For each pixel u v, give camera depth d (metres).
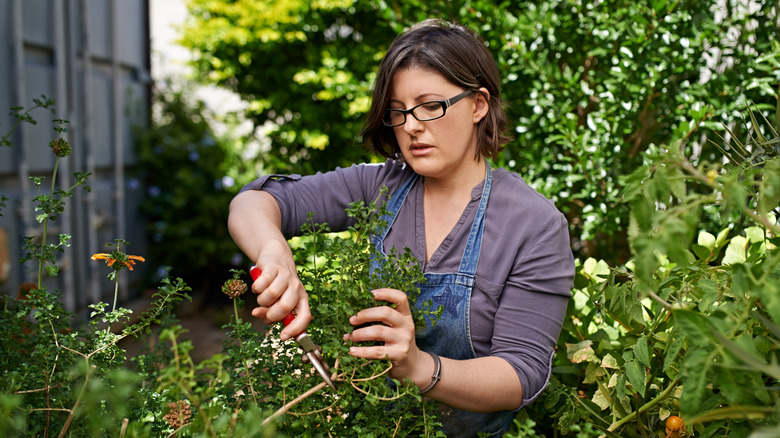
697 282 1.07
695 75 2.04
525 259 1.14
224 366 1.11
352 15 4.36
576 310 1.45
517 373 1.06
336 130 4.18
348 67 3.92
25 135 3.55
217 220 5.35
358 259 0.98
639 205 0.71
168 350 1.32
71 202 4.13
